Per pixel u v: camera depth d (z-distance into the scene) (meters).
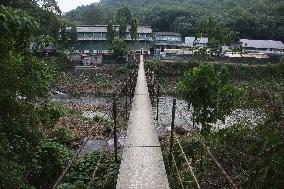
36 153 7.39
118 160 8.32
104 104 26.36
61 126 14.41
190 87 8.28
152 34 58.72
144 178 6.64
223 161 6.84
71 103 26.94
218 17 65.06
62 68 41.12
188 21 66.81
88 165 8.05
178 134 12.27
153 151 8.04
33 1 34.09
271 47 54.34
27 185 5.56
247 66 38.16
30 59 5.78
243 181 5.84
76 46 52.44
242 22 60.81
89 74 39.84
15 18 4.73
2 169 4.82
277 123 5.29
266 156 5.16
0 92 5.08
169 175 7.21
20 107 5.57
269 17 61.91
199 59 40.31
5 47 5.01
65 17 74.31
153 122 10.50
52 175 7.44
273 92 6.40
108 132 12.96
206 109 8.27
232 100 8.03
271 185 4.88
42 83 6.01
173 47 57.28
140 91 16.28
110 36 49.38
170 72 40.00
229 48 52.72
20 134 5.62
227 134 6.99
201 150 7.55
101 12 76.94
